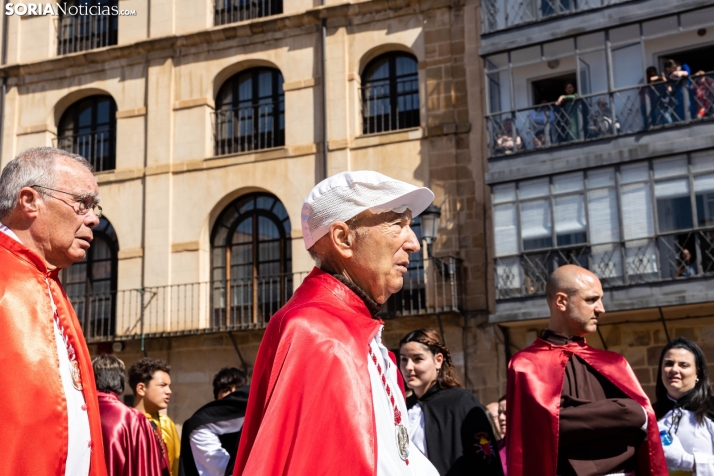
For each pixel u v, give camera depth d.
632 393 4.82
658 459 4.71
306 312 2.67
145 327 19.55
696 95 16.34
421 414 5.55
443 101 18.61
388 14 19.27
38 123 21.56
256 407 2.63
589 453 4.67
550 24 17.55
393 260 2.91
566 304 5.05
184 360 19.28
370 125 19.42
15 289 3.18
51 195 3.37
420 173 18.47
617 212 16.52
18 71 21.77
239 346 18.98
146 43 20.77
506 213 17.39
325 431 2.47
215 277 19.78
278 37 19.97
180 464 6.37
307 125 19.36
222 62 20.38
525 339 17.28
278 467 2.44
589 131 17.09
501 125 17.77
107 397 5.69
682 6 16.41
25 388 3.04
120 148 20.72
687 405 5.97
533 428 4.71
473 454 5.31
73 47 22.03
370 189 2.90
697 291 15.59
